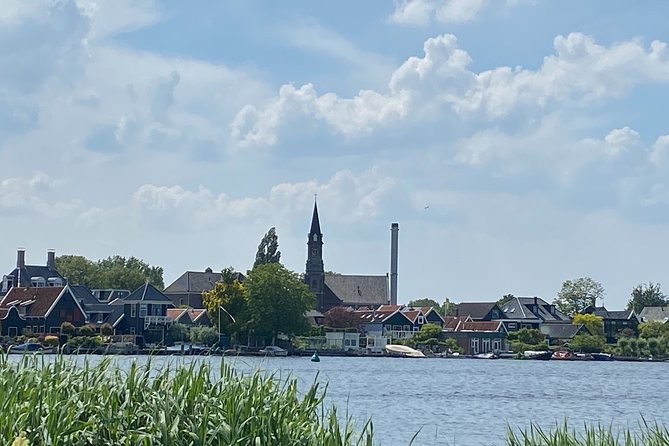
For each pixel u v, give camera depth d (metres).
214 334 164.50
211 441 23.06
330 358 188.25
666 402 89.56
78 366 25.53
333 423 25.17
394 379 115.50
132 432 23.31
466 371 149.12
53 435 22.44
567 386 113.94
